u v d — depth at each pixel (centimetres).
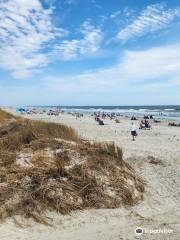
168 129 3641
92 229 726
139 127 3778
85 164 988
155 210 866
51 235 690
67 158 1026
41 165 984
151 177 1214
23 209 783
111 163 1064
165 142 2345
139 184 1052
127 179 1027
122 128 3541
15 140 1209
